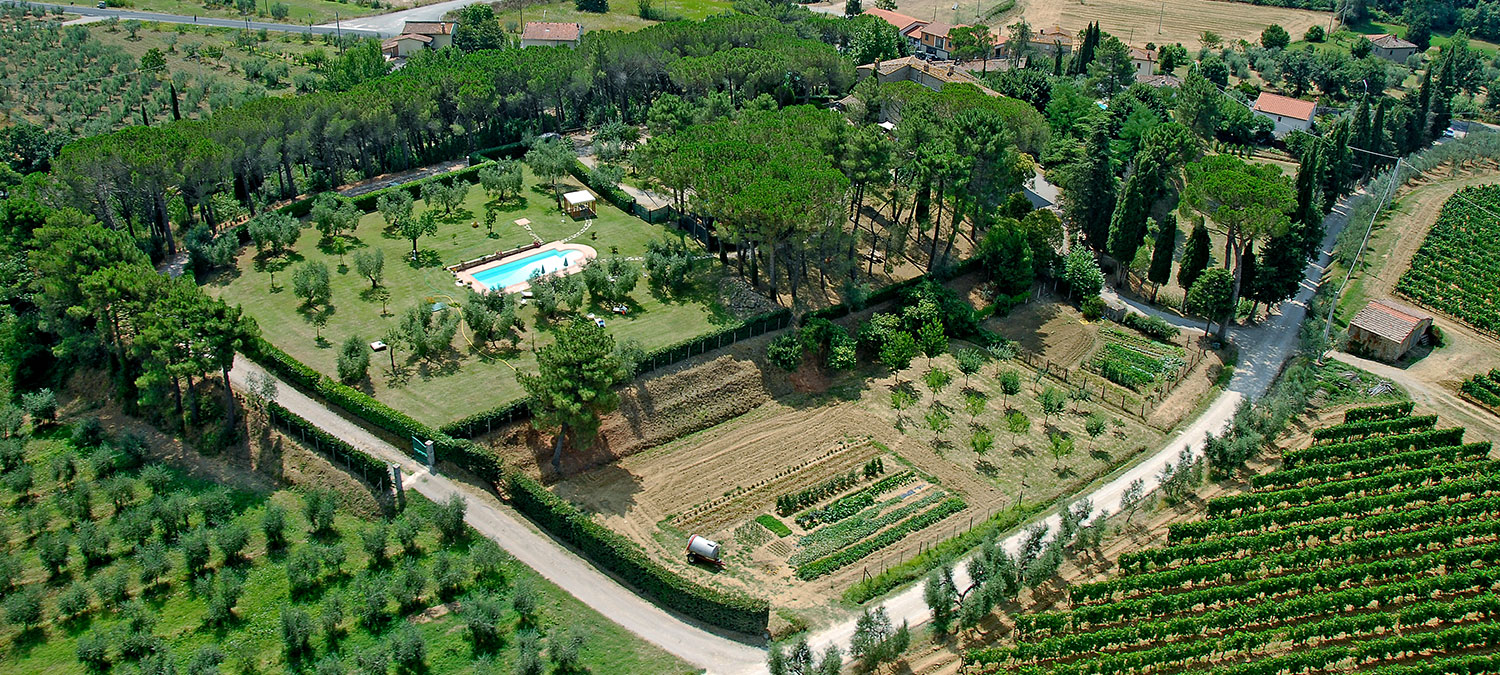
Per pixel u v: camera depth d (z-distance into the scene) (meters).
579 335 92.00
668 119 152.25
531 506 88.38
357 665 73.62
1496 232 159.25
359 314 113.19
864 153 124.69
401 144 159.62
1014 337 126.25
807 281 126.38
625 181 154.38
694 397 105.50
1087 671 75.31
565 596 81.12
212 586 80.25
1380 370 122.88
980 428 107.62
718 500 95.19
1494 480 96.75
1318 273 148.62
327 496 87.88
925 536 91.31
